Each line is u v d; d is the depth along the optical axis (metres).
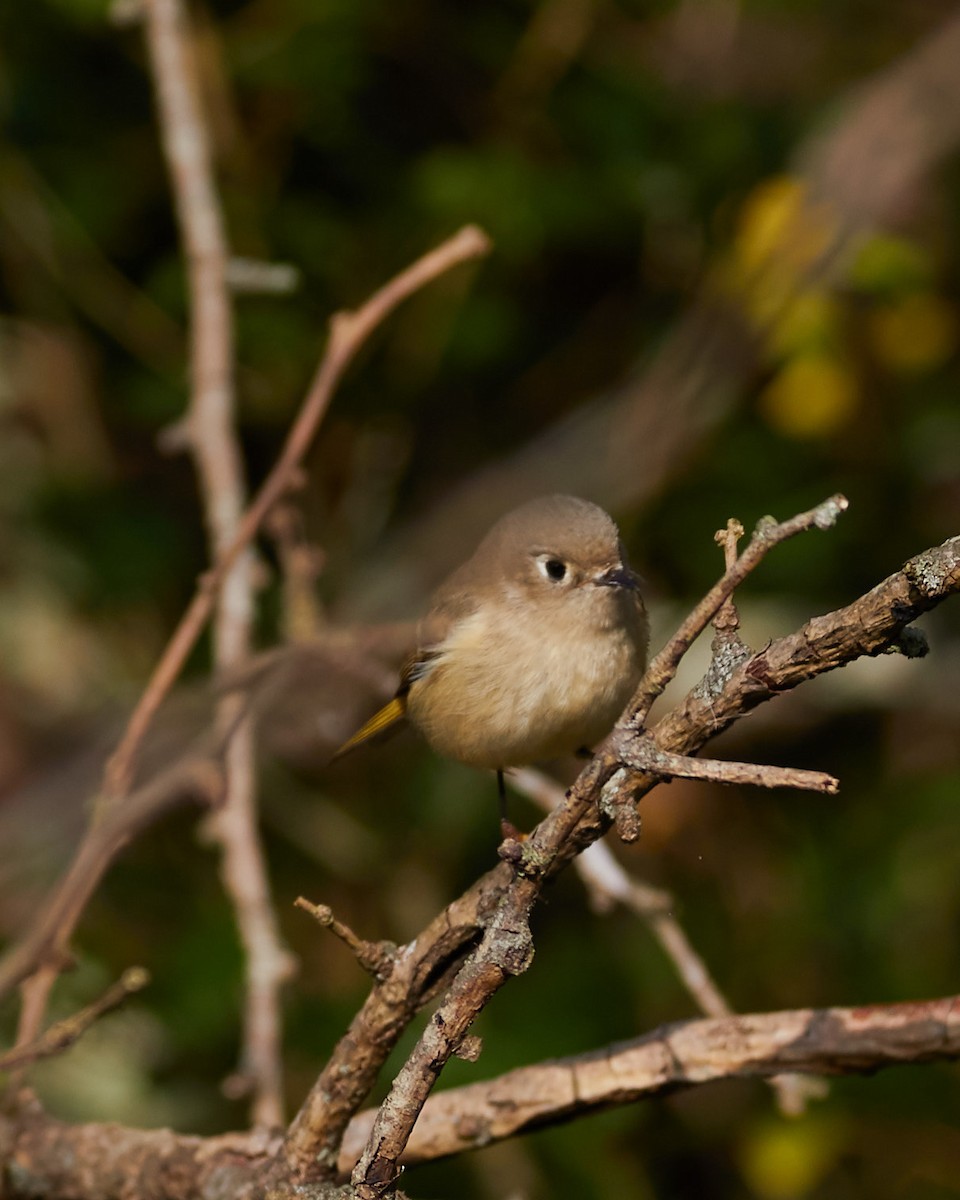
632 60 11.84
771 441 11.30
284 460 7.47
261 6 11.33
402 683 8.05
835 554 11.19
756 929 10.82
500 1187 9.63
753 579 11.16
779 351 10.39
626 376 10.82
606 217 11.35
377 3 11.23
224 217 11.27
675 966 10.48
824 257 9.30
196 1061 9.83
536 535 7.34
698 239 11.45
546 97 11.51
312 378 11.52
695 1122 10.40
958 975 10.35
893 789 11.12
